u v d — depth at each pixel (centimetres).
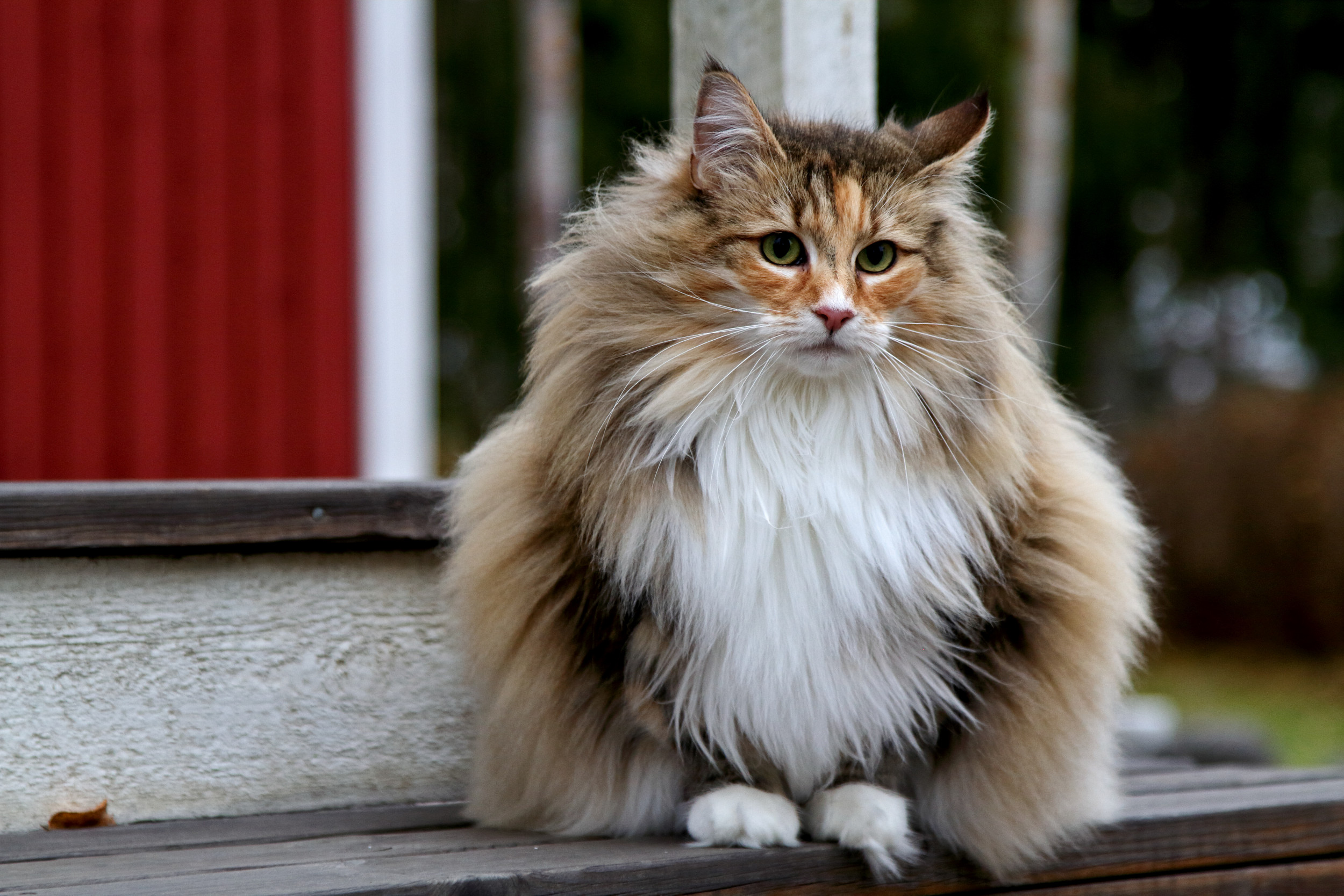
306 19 627
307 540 288
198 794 283
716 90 247
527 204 855
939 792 250
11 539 260
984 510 240
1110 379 1867
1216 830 273
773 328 237
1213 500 1157
